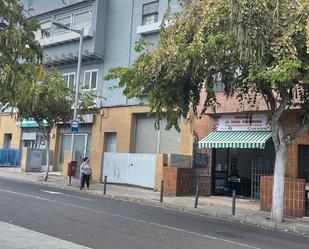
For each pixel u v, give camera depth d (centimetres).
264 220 1521
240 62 1352
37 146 3559
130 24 2875
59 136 3356
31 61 591
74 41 3097
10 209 1373
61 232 1050
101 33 2992
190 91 1647
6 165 3650
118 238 1019
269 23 1282
